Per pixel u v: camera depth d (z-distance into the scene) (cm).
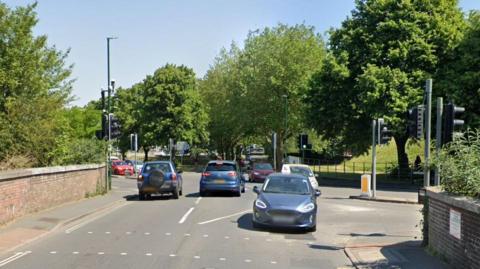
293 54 5759
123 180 4550
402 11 3731
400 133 3472
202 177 2556
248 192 2873
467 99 3331
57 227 1411
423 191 1178
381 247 1193
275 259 1055
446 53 3625
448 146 1112
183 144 6894
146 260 996
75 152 2431
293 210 1410
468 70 3447
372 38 3812
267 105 5909
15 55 2033
